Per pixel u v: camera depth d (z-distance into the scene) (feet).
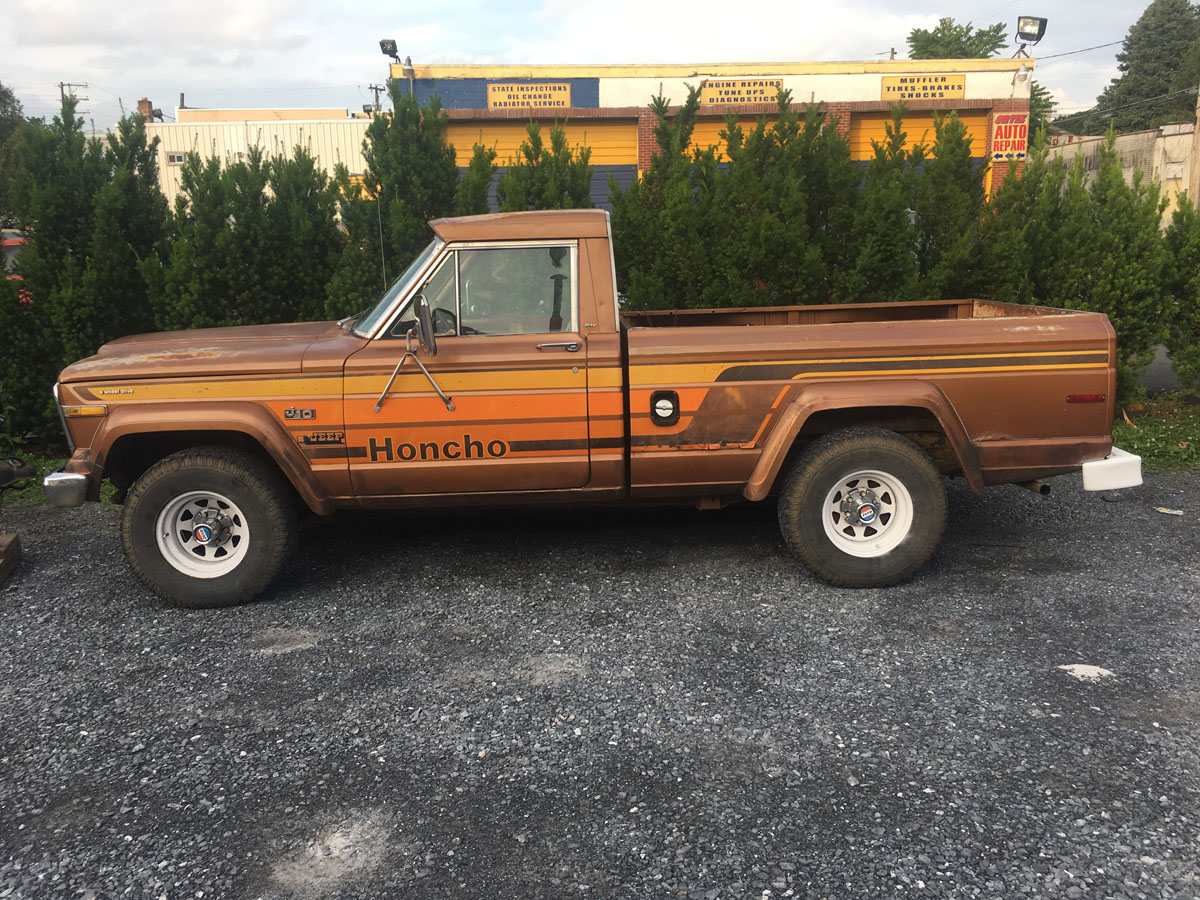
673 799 9.31
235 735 10.84
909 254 24.95
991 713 10.85
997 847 8.38
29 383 25.64
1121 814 8.82
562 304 15.02
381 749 10.44
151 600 15.48
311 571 16.67
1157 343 27.32
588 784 9.62
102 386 14.56
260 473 14.74
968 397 14.82
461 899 7.93
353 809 9.30
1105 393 14.93
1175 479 21.81
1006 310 18.49
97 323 25.64
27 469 20.72
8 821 9.24
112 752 10.53
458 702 11.50
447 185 27.02
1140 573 15.56
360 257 26.55
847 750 10.11
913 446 14.80
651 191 26.35
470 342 14.83
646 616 14.14
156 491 14.49
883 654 12.56
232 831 8.98
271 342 15.31
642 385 14.85
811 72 62.80
